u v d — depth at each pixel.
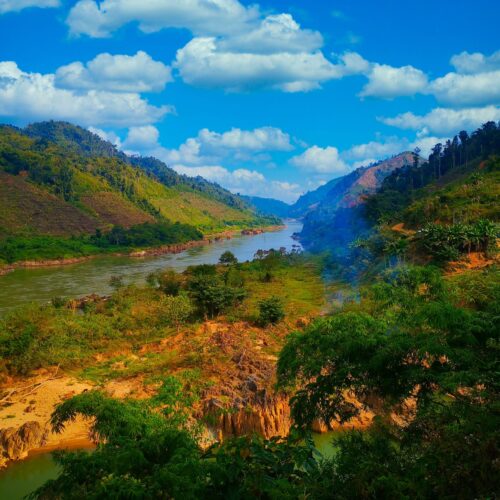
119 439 14.59
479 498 11.45
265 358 47.84
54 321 58.41
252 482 12.50
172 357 50.94
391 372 14.27
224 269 120.69
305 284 102.00
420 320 14.62
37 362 49.81
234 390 39.41
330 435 33.31
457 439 12.09
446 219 109.62
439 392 14.28
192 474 12.02
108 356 55.03
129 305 76.94
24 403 42.56
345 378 14.80
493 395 12.91
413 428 14.17
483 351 13.88
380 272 83.69
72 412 18.03
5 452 33.91
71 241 194.88
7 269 149.00
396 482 12.11
